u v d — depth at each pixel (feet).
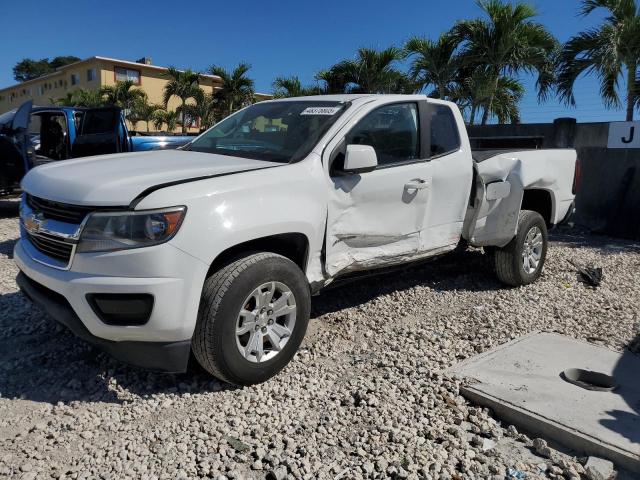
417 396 11.59
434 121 16.17
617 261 24.22
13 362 12.75
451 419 10.78
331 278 13.69
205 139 16.26
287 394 11.59
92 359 12.97
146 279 10.32
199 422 10.52
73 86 144.66
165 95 110.73
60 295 11.32
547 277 20.98
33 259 11.79
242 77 95.04
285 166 12.53
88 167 12.52
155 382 11.94
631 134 28.50
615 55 39.17
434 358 13.48
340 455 9.63
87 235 10.57
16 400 11.19
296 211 12.14
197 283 10.63
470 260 22.26
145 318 10.50
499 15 47.32
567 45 42.27
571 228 32.60
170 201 10.47
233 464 9.21
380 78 61.62
